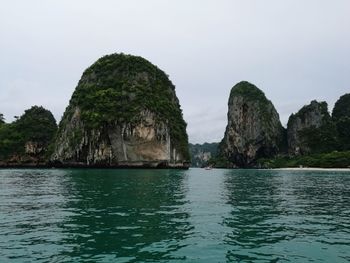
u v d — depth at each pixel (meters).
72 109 106.19
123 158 95.75
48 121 138.38
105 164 96.38
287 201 24.25
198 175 69.56
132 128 95.69
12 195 26.19
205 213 18.20
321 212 19.14
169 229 14.04
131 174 60.84
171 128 105.56
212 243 11.89
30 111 142.38
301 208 20.67
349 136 166.12
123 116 95.50
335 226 15.09
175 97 121.19
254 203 22.80
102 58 116.31
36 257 10.16
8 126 138.00
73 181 42.06
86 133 95.94
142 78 109.88
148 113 98.25
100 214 17.58
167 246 11.45
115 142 96.00
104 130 95.69
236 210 19.45
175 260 9.98
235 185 40.91
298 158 165.12
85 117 96.75
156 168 98.62
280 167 161.38
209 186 38.28
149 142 97.44
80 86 111.88
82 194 27.02
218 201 23.62
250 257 10.33
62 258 10.09
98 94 100.50
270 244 11.84
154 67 117.06
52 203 21.58
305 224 15.51
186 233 13.33
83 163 98.56
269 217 17.28
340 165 129.62
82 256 10.30
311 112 182.62
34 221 15.62
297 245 11.73
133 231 13.62
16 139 129.50
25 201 22.53
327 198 26.62
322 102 184.25
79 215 17.25
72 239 12.31
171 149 104.88
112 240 12.19
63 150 101.38
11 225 14.70
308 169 130.50
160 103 104.25
